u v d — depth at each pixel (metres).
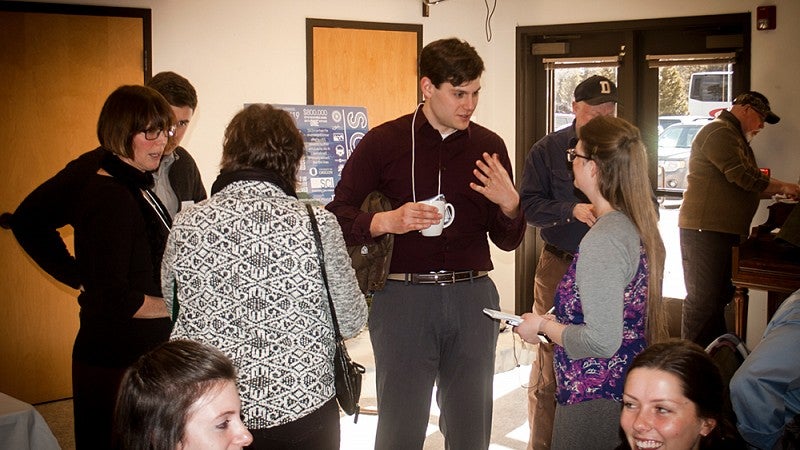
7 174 4.36
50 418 4.30
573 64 5.93
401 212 2.42
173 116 2.43
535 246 6.21
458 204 2.66
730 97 5.44
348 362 2.11
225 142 2.05
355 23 5.50
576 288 2.21
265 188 1.99
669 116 5.68
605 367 2.16
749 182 4.66
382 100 5.69
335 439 2.08
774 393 1.94
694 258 4.95
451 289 2.63
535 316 2.32
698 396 1.74
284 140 2.03
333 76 5.46
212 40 4.96
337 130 4.98
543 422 3.31
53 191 2.61
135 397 1.38
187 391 1.37
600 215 2.21
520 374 4.96
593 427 2.17
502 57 6.08
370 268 2.54
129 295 2.28
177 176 3.17
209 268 1.93
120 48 4.63
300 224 1.97
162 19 4.77
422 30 5.80
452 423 2.71
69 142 4.52
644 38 5.70
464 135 2.67
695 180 4.93
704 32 5.46
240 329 1.92
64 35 4.46
